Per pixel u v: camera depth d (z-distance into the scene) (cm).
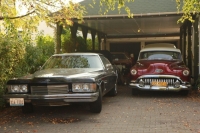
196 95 989
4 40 730
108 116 678
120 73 1332
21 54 798
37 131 561
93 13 1198
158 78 920
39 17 838
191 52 1402
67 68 780
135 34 2356
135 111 730
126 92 1088
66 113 721
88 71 725
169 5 1171
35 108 792
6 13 793
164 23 1543
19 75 823
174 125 588
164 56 1071
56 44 1329
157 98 934
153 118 652
